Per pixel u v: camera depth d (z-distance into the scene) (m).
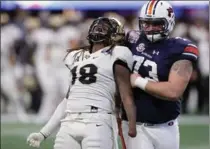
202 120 36.28
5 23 37.16
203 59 37.88
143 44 15.14
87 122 14.34
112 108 14.66
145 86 14.51
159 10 14.80
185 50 14.80
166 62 14.81
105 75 14.52
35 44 37.03
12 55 37.00
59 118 15.23
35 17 39.22
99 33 14.80
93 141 14.20
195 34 37.91
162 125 15.00
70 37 36.50
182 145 27.33
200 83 38.50
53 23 36.84
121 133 14.91
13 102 37.25
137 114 14.91
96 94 14.48
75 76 14.80
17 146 26.62
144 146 14.85
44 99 37.12
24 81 37.94
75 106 14.55
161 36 14.94
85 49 15.10
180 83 14.53
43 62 36.56
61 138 14.56
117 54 14.55
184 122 35.38
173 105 14.99
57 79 36.72
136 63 14.96
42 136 15.23
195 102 39.16
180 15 39.50
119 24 15.12
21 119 36.31
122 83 14.55
